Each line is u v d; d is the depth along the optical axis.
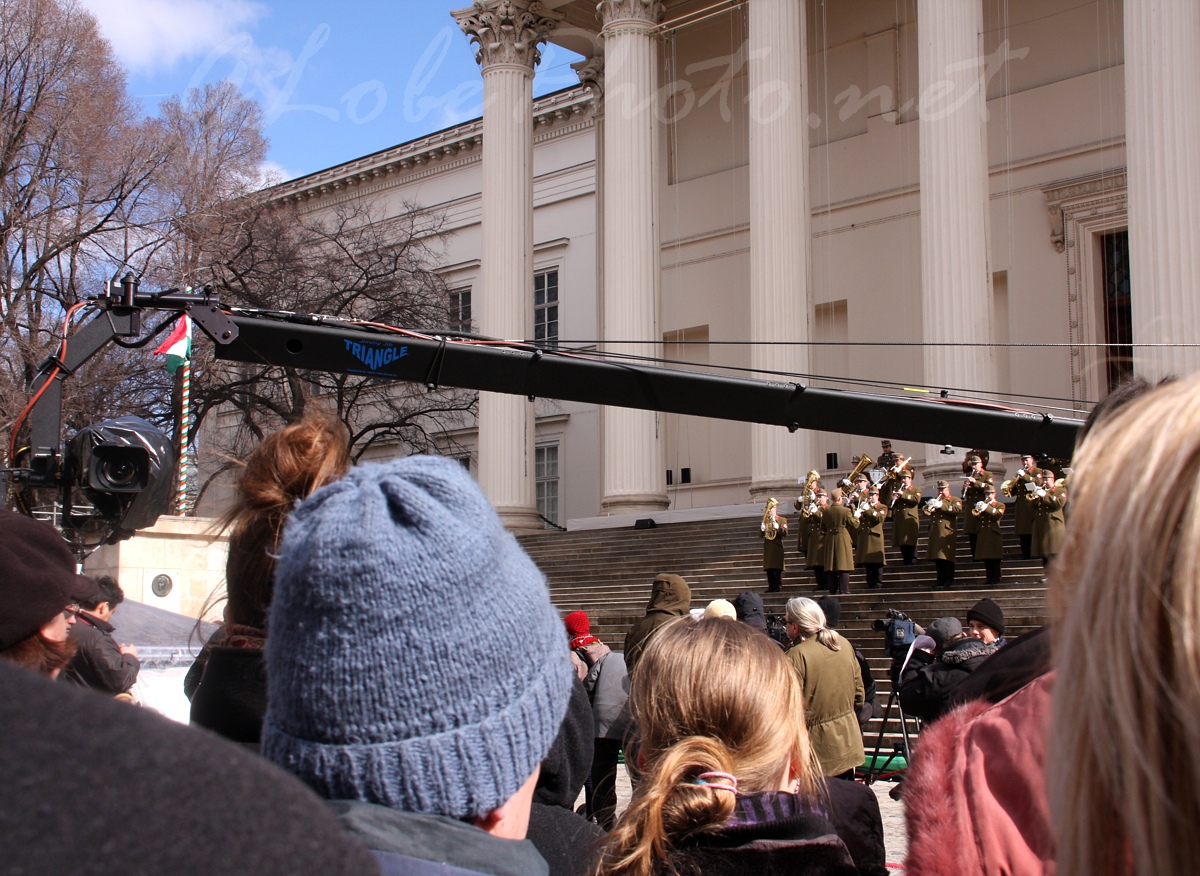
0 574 2.54
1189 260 21.95
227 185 32.19
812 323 27.80
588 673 7.11
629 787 10.66
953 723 1.87
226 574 2.35
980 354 24.53
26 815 0.74
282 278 32.56
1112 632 1.00
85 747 0.79
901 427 10.45
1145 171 22.55
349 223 42.84
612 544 26.78
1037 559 18.39
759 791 2.43
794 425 10.38
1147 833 0.95
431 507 1.51
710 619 2.71
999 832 1.65
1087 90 29.33
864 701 8.90
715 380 10.20
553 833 2.61
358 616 1.44
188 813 0.79
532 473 30.80
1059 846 1.07
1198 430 1.00
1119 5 29.09
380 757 1.46
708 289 34.81
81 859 0.75
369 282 33.69
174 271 30.39
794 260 27.39
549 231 41.47
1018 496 18.25
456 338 9.84
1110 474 1.07
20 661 2.59
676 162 35.94
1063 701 1.08
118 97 29.92
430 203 43.09
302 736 1.48
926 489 25.00
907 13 32.09
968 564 19.61
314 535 1.48
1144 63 22.75
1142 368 21.95
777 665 2.59
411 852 1.43
